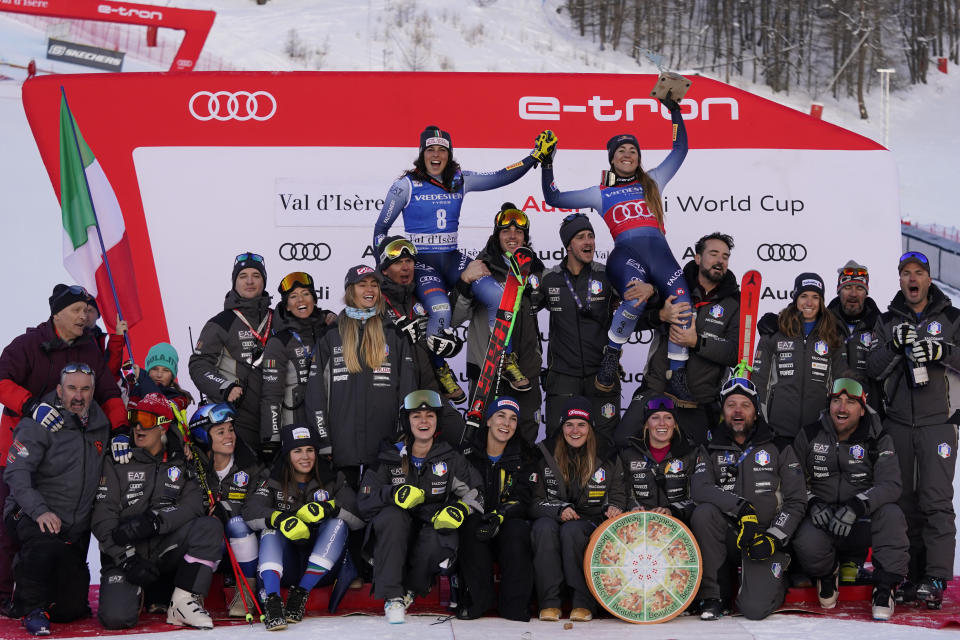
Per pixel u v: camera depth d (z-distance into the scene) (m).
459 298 15.16
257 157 17.34
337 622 12.69
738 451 13.51
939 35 93.12
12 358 13.62
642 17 84.94
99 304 16.83
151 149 17.22
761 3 85.25
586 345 15.38
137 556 12.90
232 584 13.79
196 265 17.11
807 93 83.62
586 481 13.41
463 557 12.98
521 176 15.97
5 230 34.44
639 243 15.20
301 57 73.00
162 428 13.30
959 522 18.25
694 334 14.79
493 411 13.42
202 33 29.11
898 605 13.69
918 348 13.74
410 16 83.12
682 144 16.03
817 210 17.69
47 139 17.38
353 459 13.77
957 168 72.88
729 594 13.42
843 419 13.48
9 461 12.90
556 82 17.92
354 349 13.86
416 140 17.61
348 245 17.36
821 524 13.16
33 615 12.34
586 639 11.63
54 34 62.84
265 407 14.17
